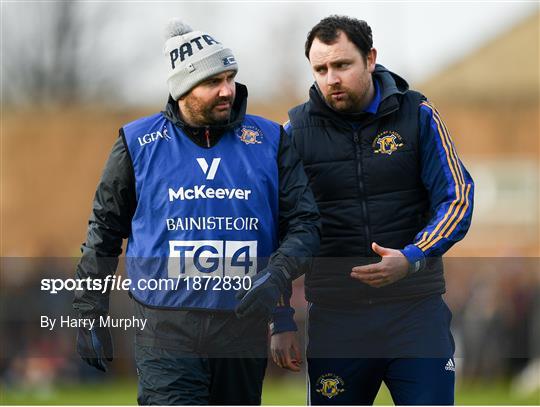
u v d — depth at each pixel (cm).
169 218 1734
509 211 9169
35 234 7850
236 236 1738
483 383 3869
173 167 1741
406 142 1841
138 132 1759
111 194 1758
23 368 3409
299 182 1778
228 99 1734
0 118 8319
